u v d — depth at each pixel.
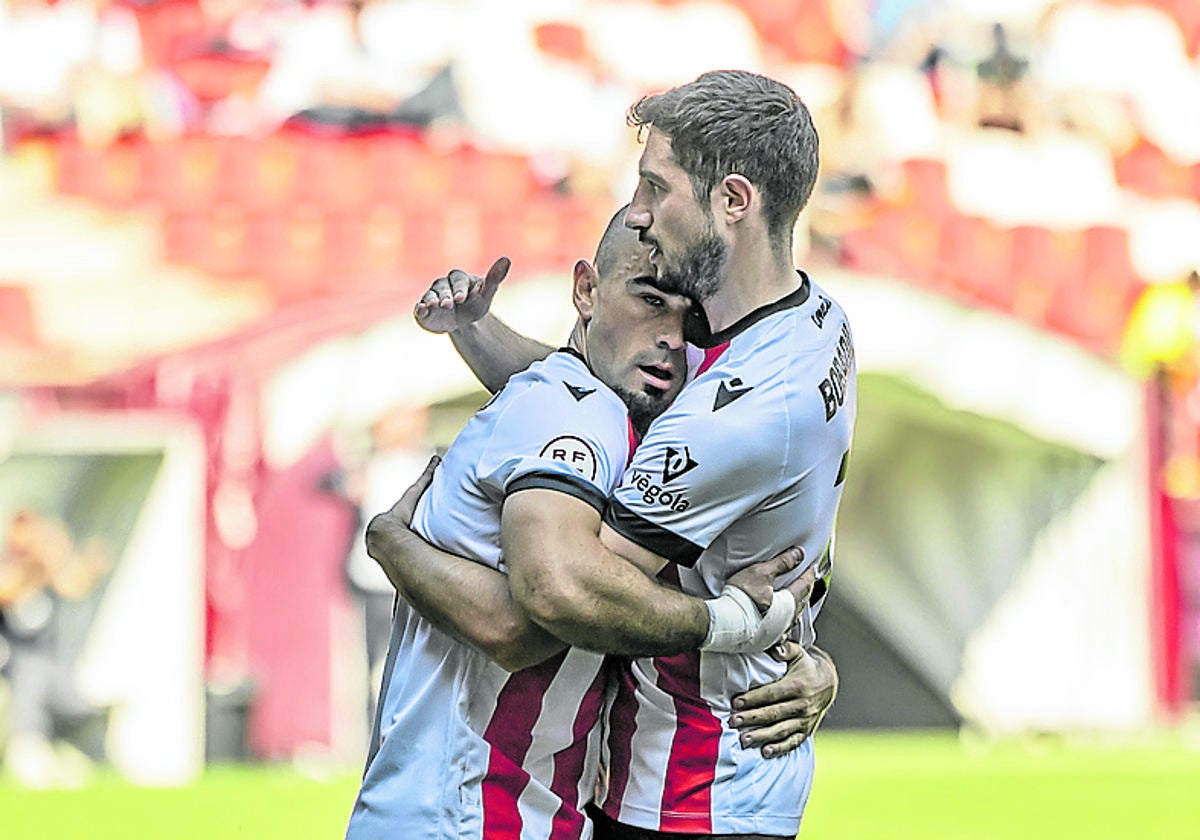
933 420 34.41
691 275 8.54
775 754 8.96
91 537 29.05
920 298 33.69
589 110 38.25
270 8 37.38
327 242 36.19
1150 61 41.88
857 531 35.19
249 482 29.77
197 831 19.66
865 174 38.88
